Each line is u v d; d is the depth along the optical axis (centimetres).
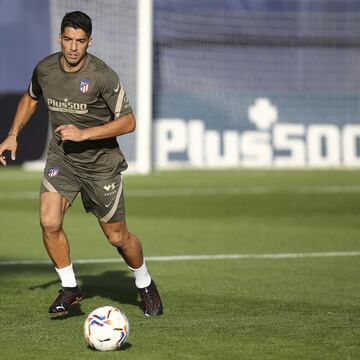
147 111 7950
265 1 9631
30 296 2630
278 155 9025
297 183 7088
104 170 2255
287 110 9175
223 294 2669
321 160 9062
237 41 9525
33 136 9612
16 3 9175
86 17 2119
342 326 2175
